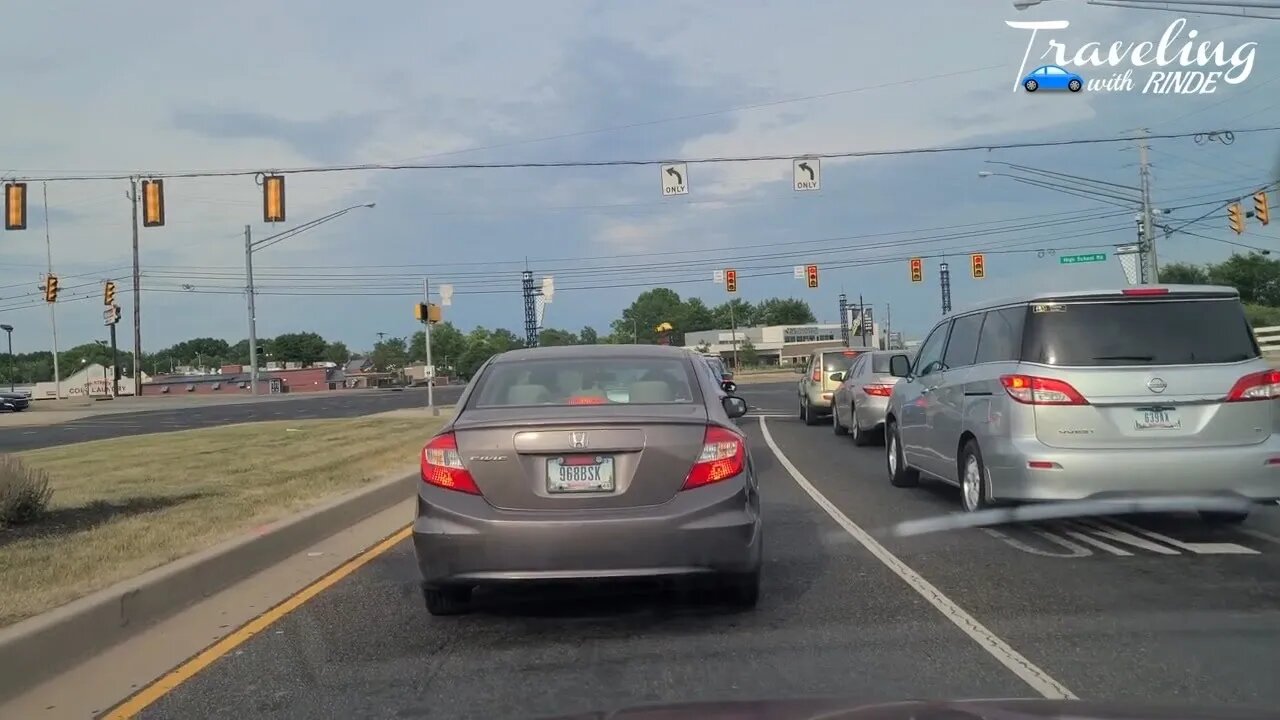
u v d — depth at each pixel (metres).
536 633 5.95
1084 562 7.43
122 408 47.00
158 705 4.89
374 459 14.43
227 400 54.84
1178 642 5.44
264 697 4.98
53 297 46.62
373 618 6.39
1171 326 7.79
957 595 6.57
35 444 23.25
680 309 154.75
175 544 7.73
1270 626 5.71
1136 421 7.65
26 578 6.54
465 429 5.66
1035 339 7.93
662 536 5.42
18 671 5.14
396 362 128.00
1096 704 3.36
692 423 5.66
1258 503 7.66
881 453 15.54
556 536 5.39
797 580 7.07
